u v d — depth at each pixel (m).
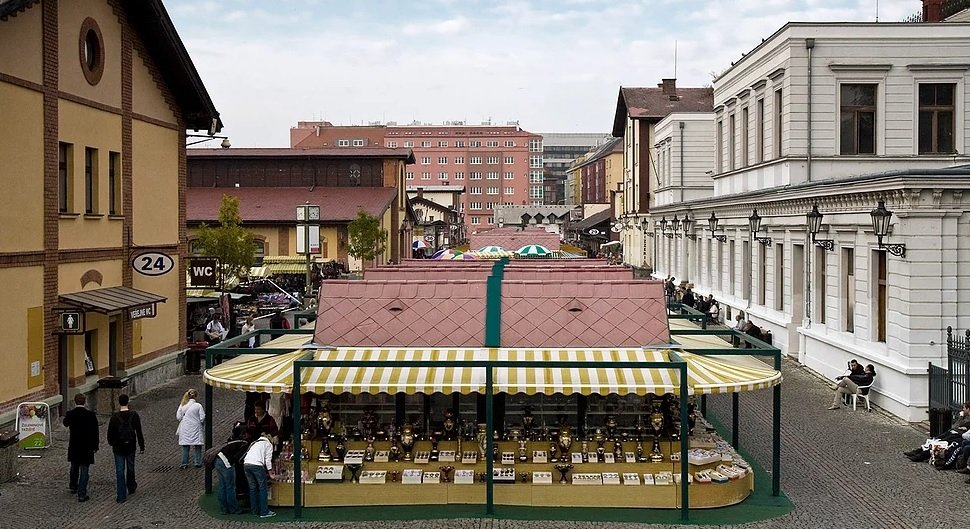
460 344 15.45
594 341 15.50
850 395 23.05
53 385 20.89
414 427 15.32
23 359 19.70
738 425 19.38
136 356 25.58
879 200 21.33
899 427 20.50
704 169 56.50
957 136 31.94
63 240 21.59
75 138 22.30
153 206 27.06
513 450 14.94
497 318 15.81
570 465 14.60
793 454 18.05
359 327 15.80
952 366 19.41
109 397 22.30
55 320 20.98
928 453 17.50
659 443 14.97
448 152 157.62
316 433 15.43
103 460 17.73
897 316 21.78
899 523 13.80
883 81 31.97
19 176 19.61
